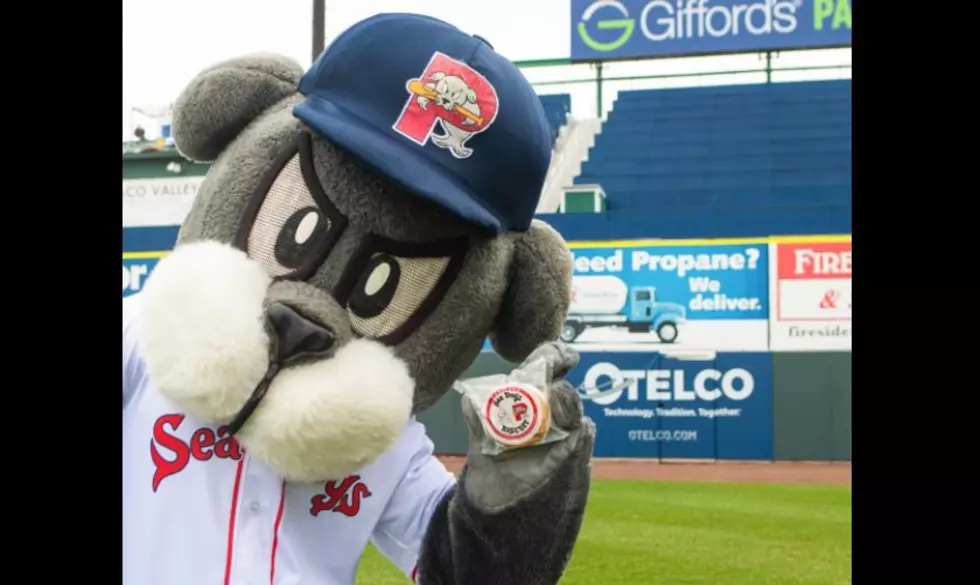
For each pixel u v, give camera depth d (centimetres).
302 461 145
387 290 153
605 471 1077
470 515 149
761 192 1570
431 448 198
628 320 1254
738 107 1772
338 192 152
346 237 152
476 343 167
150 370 145
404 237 152
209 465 164
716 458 1164
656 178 1664
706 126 1753
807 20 1792
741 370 1167
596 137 1780
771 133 1706
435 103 151
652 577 587
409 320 155
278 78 173
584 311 1264
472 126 152
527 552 146
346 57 156
